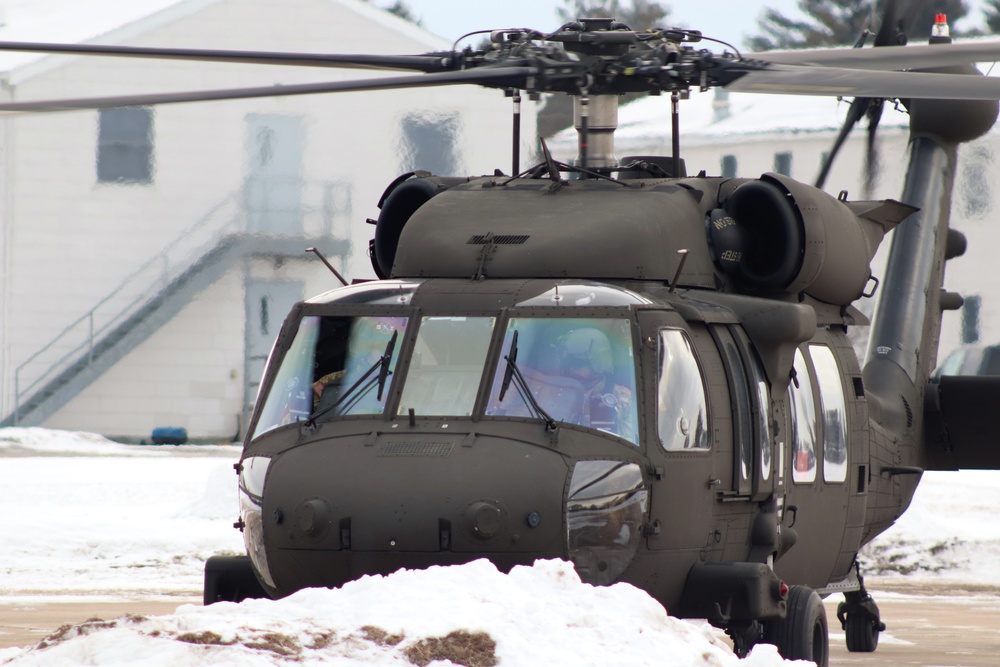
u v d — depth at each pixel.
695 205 37.56
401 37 158.50
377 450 31.94
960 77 32.59
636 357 32.50
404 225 40.59
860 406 41.72
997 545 78.12
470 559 30.88
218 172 154.88
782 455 36.50
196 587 62.94
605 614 27.77
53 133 153.88
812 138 152.62
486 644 26.19
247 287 155.62
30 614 51.25
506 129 151.50
